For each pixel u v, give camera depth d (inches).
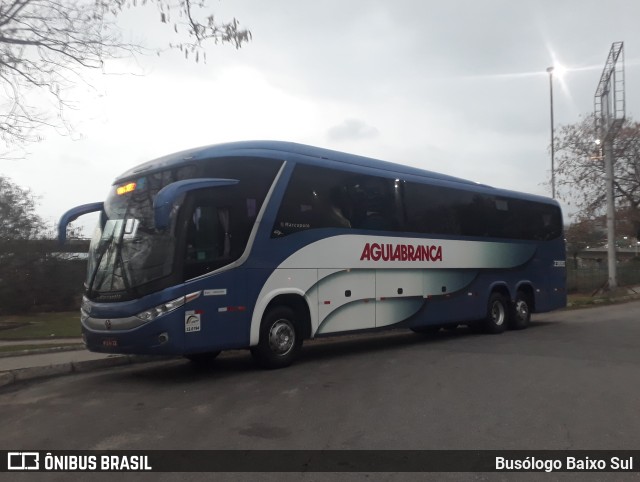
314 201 396.8
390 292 450.6
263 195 365.7
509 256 589.6
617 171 1393.9
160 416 255.9
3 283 1108.5
